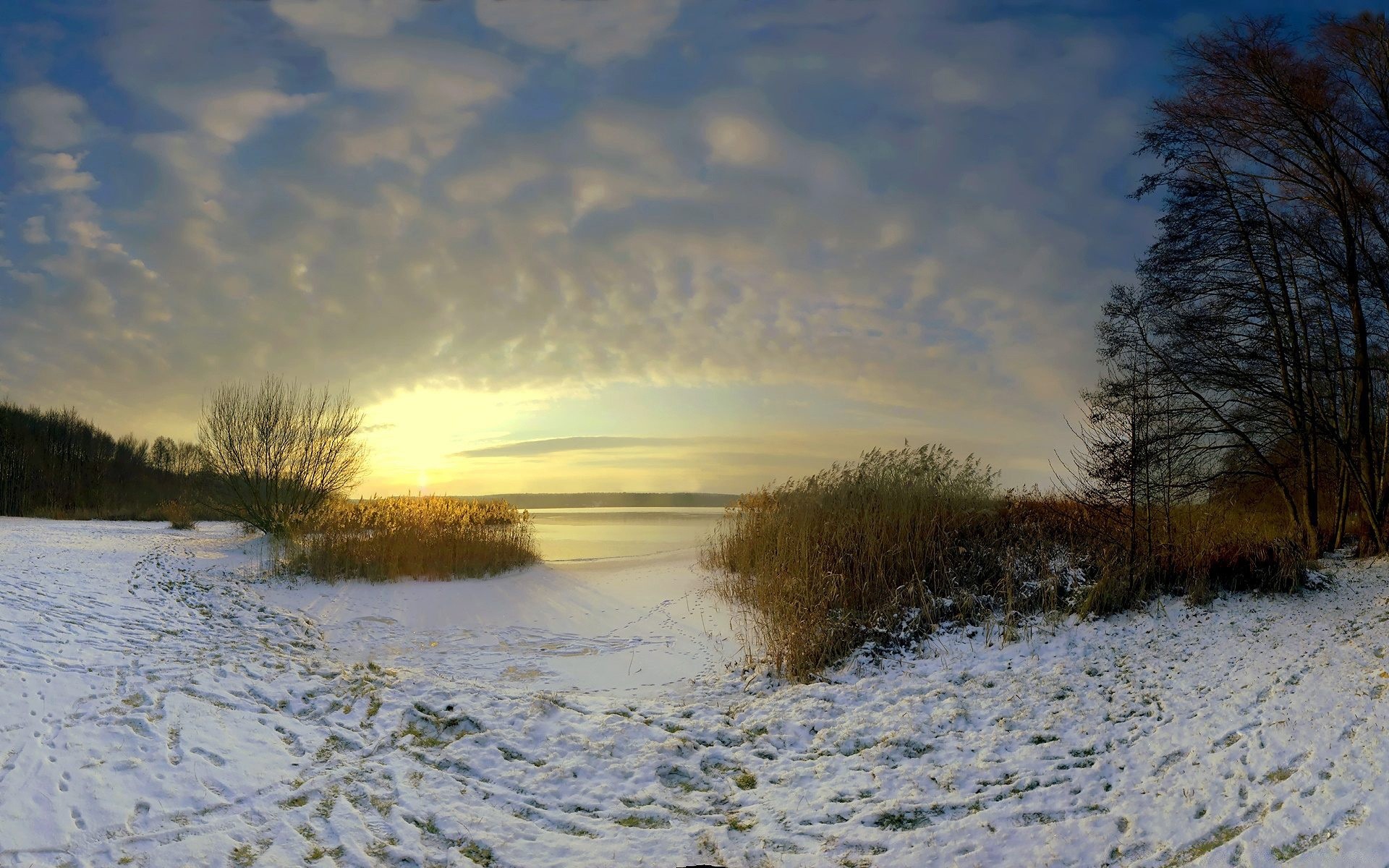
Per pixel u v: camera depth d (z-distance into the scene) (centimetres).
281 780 570
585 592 1504
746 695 889
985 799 548
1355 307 1491
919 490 1484
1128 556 1199
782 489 1761
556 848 500
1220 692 704
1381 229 1402
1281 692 666
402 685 816
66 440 3928
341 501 2211
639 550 2264
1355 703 591
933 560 1244
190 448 4688
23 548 1708
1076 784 550
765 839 513
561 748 666
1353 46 1371
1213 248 1614
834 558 1262
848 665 947
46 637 870
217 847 470
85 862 440
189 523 2775
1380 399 1709
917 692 821
